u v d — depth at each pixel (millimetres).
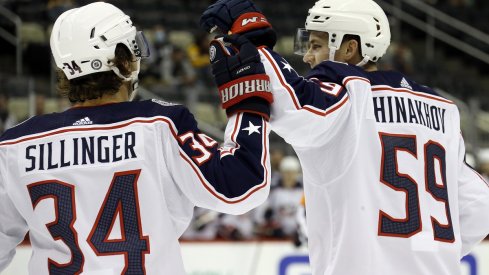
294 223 12594
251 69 4000
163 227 3789
